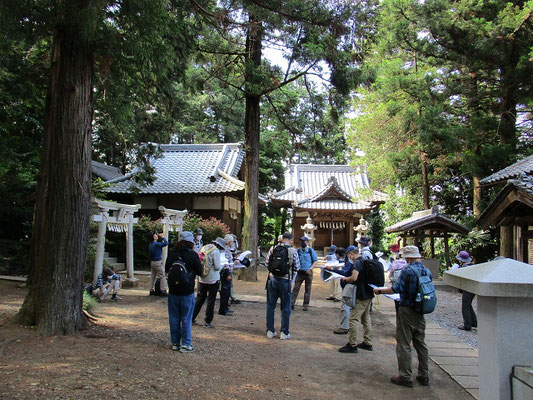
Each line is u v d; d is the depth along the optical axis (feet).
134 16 21.53
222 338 22.11
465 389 16.78
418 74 58.70
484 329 9.64
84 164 20.36
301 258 32.45
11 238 50.55
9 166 50.78
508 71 54.39
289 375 17.13
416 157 63.98
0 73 37.04
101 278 32.09
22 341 17.34
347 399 15.07
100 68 21.90
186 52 33.22
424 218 51.55
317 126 51.16
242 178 86.07
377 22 39.45
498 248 58.59
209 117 107.04
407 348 16.97
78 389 12.83
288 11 34.71
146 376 14.69
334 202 92.79
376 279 21.29
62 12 20.72
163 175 75.20
